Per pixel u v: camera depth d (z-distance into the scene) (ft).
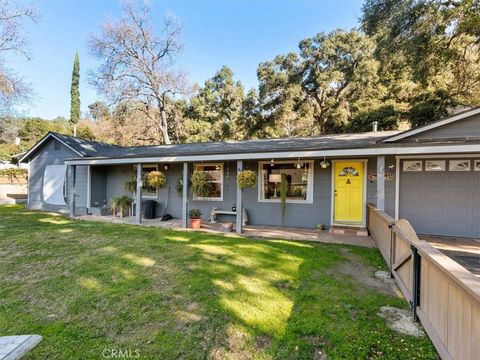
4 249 17.84
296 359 7.39
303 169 26.58
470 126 21.02
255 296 11.14
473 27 29.91
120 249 17.97
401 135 22.00
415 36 32.55
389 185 23.45
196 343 8.08
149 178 28.55
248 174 23.24
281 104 68.80
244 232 23.86
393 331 8.63
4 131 73.41
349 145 20.11
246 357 7.48
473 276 5.90
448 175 21.81
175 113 74.49
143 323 9.13
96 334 8.50
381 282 12.75
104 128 83.10
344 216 25.13
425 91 45.70
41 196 39.55
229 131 77.77
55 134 37.22
